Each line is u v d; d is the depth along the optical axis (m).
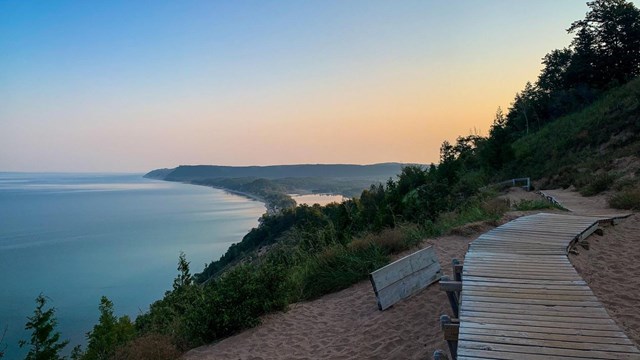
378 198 23.92
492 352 3.67
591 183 20.08
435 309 6.97
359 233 12.47
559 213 13.09
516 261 6.87
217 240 123.69
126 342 7.56
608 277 7.30
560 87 61.12
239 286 7.77
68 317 49.31
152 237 132.00
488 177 32.84
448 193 19.80
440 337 5.84
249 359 6.13
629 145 24.06
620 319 5.56
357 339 6.36
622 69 53.09
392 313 7.07
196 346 7.20
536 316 4.50
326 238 11.80
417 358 5.37
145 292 63.62
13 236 138.62
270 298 8.12
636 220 11.88
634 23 52.19
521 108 65.62
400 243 10.45
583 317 4.44
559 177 25.09
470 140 62.16
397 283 7.59
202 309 7.61
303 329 7.09
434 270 8.41
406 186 33.09
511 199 21.36
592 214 12.96
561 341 3.86
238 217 186.75
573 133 31.45
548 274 6.08
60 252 106.19
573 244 8.70
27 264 90.88
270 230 68.38
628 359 3.49
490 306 4.83
